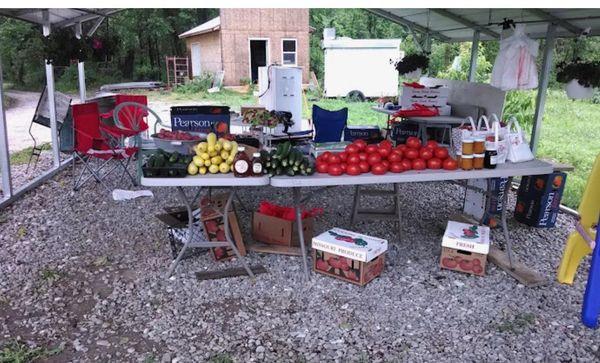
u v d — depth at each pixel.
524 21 4.93
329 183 2.75
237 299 2.83
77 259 3.34
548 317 2.67
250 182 2.70
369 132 5.55
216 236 3.25
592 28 4.46
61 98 5.72
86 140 4.86
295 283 3.01
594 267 2.49
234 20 15.84
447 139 5.87
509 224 4.16
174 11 23.19
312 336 2.47
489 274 3.16
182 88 16.19
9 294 2.86
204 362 2.26
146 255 3.41
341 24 22.59
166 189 5.04
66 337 2.45
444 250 3.18
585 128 8.73
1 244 3.59
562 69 4.28
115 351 2.34
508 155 3.13
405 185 5.45
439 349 2.38
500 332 2.52
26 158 6.64
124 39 21.14
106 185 5.18
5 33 17.23
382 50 14.32
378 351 2.36
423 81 7.44
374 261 3.02
